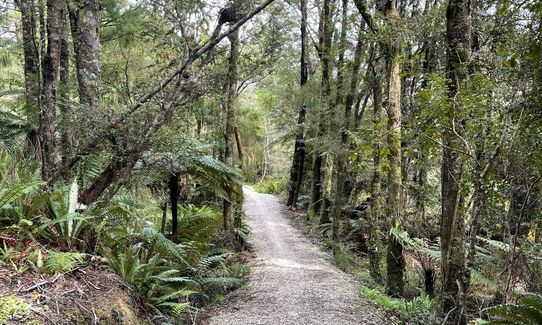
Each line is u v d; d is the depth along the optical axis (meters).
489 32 5.28
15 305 2.95
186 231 7.57
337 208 11.59
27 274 3.46
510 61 3.60
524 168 4.33
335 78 14.11
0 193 3.98
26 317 2.89
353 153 5.21
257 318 5.66
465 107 4.16
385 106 7.48
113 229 5.18
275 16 11.80
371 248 8.65
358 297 6.76
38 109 5.79
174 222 7.47
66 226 4.43
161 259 5.76
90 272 4.07
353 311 6.02
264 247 11.67
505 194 4.63
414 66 6.17
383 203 10.70
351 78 11.73
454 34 5.02
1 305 2.89
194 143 6.90
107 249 4.74
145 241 6.20
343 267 9.60
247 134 29.08
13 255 3.61
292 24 12.70
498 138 4.27
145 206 6.95
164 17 7.75
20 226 4.08
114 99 7.90
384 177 11.20
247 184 34.59
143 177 6.12
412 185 10.89
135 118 5.54
